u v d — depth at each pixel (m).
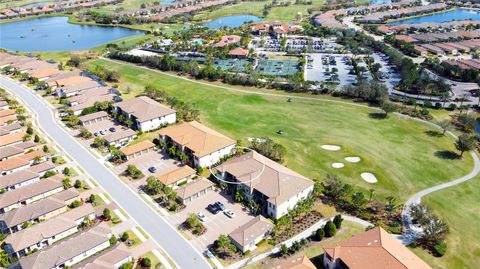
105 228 86.69
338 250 77.38
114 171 113.88
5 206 95.75
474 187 104.62
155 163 117.81
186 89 180.12
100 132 136.75
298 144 127.81
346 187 99.12
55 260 77.38
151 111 140.62
